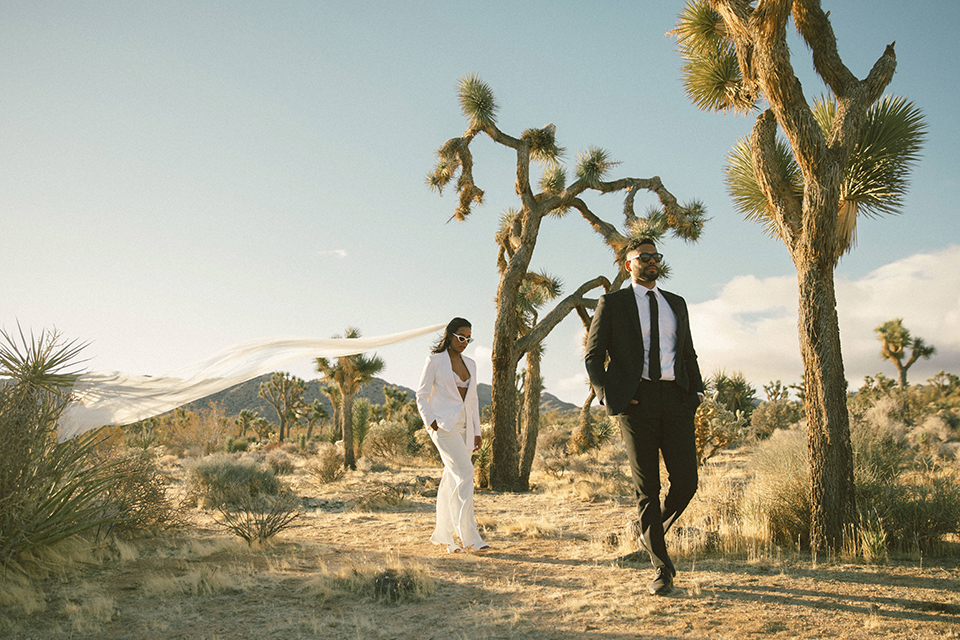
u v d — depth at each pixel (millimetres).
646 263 3928
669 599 3496
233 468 10953
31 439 4316
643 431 3766
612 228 13875
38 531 4301
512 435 12156
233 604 3553
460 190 13352
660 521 3734
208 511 8305
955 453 13305
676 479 3766
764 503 5293
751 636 2861
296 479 15102
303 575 4266
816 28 5141
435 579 4129
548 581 4074
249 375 5934
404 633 3033
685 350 3895
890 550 4648
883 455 6195
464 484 5312
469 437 5441
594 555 4953
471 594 3756
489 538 5898
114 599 3596
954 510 4820
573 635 2943
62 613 3355
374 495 9125
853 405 24141
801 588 3666
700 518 6039
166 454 27922
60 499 4617
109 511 5465
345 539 5988
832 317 4832
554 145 13727
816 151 4832
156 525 5973
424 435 22531
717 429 11711
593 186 13820
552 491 10891
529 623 3148
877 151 5812
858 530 4594
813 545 4668
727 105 7055
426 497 10281
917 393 35594
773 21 4828
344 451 20141
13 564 4027
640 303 3883
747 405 21781
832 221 4840
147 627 3131
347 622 3193
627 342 3818
